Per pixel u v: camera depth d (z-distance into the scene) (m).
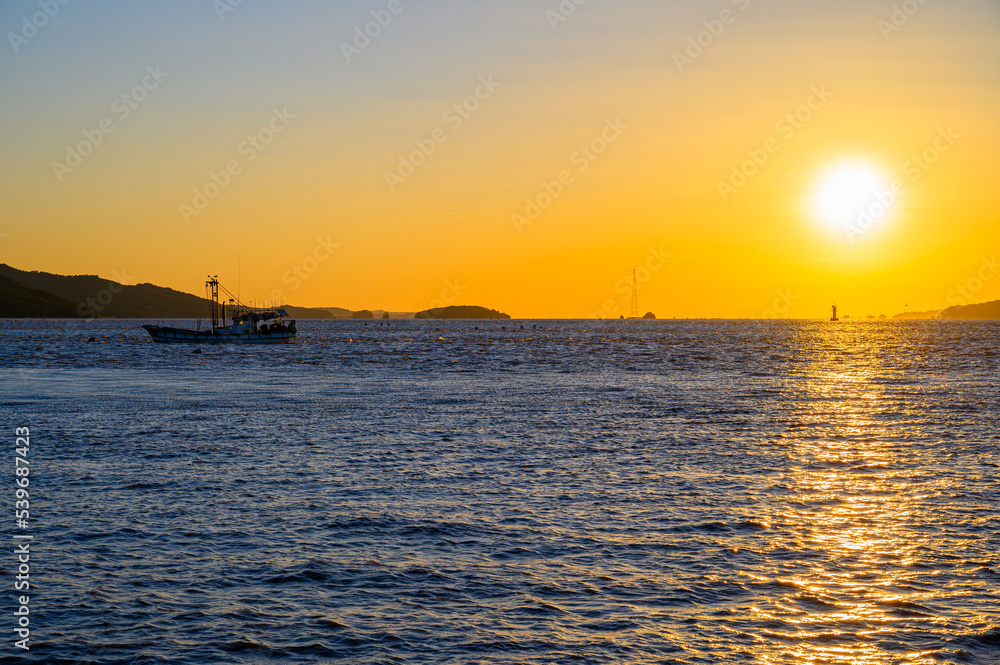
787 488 22.92
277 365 84.75
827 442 31.25
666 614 13.73
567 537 17.98
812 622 13.41
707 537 18.02
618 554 16.78
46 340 152.62
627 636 12.88
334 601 14.24
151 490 22.44
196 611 13.78
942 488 22.89
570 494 22.11
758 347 134.12
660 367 82.12
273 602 14.19
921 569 15.89
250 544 17.38
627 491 22.48
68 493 22.05
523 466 26.12
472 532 18.34
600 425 36.06
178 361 90.81
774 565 16.14
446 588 14.86
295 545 17.33
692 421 37.59
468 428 35.00
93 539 17.69
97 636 12.81
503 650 12.40
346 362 91.06
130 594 14.51
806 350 121.69
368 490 22.53
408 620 13.46
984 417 38.94
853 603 14.19
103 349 117.50
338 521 19.23
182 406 43.69
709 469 25.70
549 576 15.51
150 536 17.97
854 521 19.34
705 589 14.84
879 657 12.20
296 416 39.22
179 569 15.80
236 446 29.89
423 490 22.55
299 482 23.58
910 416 39.50
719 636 12.88
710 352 116.19
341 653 12.30
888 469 25.73
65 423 36.22
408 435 32.84
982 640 12.73
